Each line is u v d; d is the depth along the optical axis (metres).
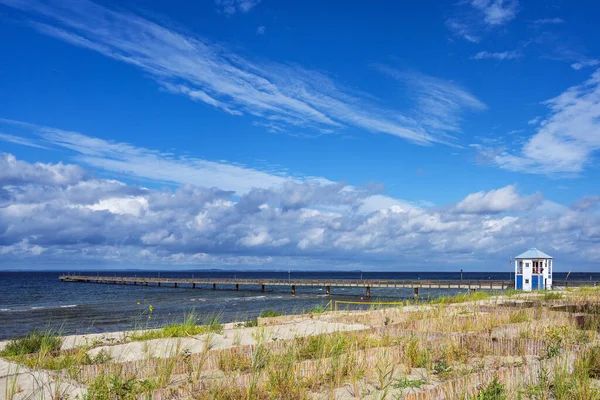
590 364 7.04
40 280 126.00
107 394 5.80
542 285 34.53
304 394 5.91
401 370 7.30
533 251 35.38
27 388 6.45
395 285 52.38
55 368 7.92
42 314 34.09
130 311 36.19
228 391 5.89
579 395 5.64
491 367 7.05
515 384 6.17
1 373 7.27
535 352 8.25
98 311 36.59
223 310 36.41
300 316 15.05
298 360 7.67
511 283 44.81
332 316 14.62
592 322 11.30
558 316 12.99
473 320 12.80
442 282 49.66
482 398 5.38
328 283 58.16
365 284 54.59
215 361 7.97
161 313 34.16
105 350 9.26
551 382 6.14
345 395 6.04
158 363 7.68
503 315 13.59
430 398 5.58
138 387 6.14
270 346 8.65
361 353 7.72
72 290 74.38
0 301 49.75
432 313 14.37
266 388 6.09
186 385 6.24
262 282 66.69
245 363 7.60
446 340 8.72
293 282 61.62
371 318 13.90
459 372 6.78
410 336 9.12
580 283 41.94
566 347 7.87
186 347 9.67
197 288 80.12
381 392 6.14
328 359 7.16
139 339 11.52
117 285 94.00
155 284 96.69
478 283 47.09
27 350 10.32
